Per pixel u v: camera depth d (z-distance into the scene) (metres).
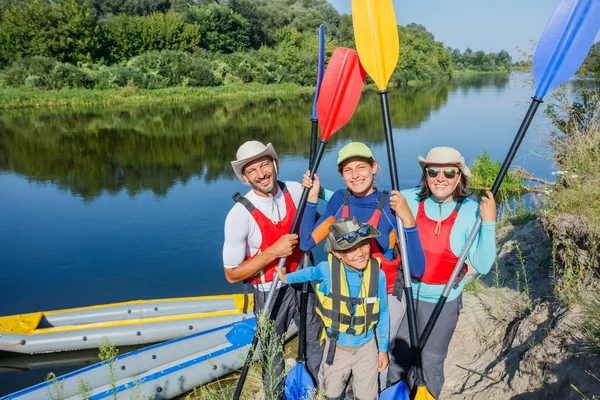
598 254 3.05
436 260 2.48
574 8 2.43
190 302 5.73
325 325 2.55
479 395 3.05
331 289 2.49
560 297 3.23
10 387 4.98
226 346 4.71
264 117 23.97
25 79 30.28
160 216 9.60
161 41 38.69
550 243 4.36
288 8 54.50
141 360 4.51
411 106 27.69
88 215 9.72
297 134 18.72
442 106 27.42
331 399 2.60
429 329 2.43
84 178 12.55
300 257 2.93
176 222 9.24
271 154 2.74
